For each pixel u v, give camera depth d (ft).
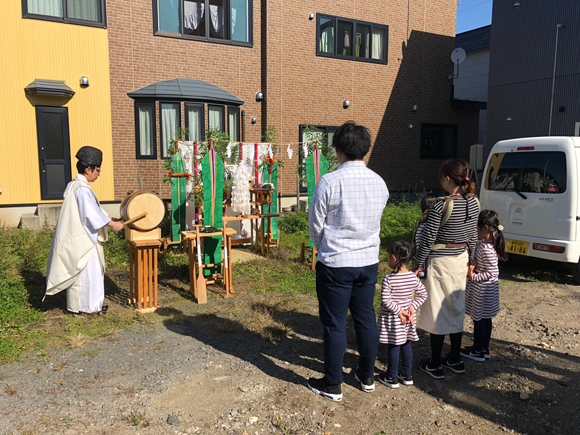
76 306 14.80
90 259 14.71
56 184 31.99
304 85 41.14
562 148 19.26
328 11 41.70
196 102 34.60
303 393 10.51
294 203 41.52
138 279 15.61
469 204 10.65
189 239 18.13
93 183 33.19
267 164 25.43
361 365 10.60
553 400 10.34
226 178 23.75
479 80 61.57
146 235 15.74
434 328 10.92
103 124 33.14
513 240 20.90
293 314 15.78
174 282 19.51
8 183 30.32
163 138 34.35
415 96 48.06
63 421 9.19
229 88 37.99
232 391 10.54
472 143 52.60
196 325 14.62
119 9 32.96
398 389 10.79
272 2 38.65
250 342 13.34
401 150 47.85
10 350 12.17
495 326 14.98
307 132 38.29
